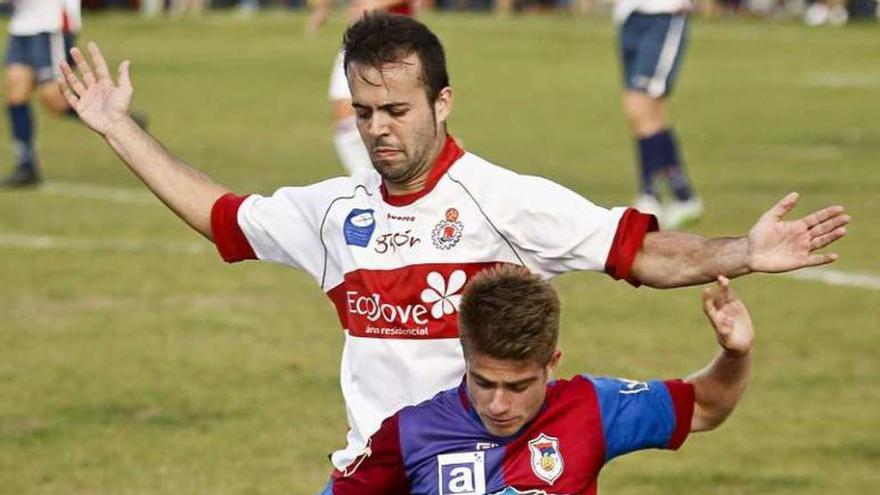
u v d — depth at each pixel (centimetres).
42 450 2569
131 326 3359
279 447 2598
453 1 14525
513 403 1484
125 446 2594
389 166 1591
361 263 1630
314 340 3278
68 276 3841
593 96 8406
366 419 1642
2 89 8256
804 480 2439
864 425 2708
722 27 12712
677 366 3066
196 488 2405
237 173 5528
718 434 2672
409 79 1575
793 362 3105
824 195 5078
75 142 6456
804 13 13975
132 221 4603
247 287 3766
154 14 13250
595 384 1567
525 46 11106
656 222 1578
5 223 4544
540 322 1453
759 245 1509
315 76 9194
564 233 1580
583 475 1549
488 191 1598
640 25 4522
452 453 1545
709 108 7869
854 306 3566
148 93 8250
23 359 3089
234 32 11856
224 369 3044
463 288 1595
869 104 7988
